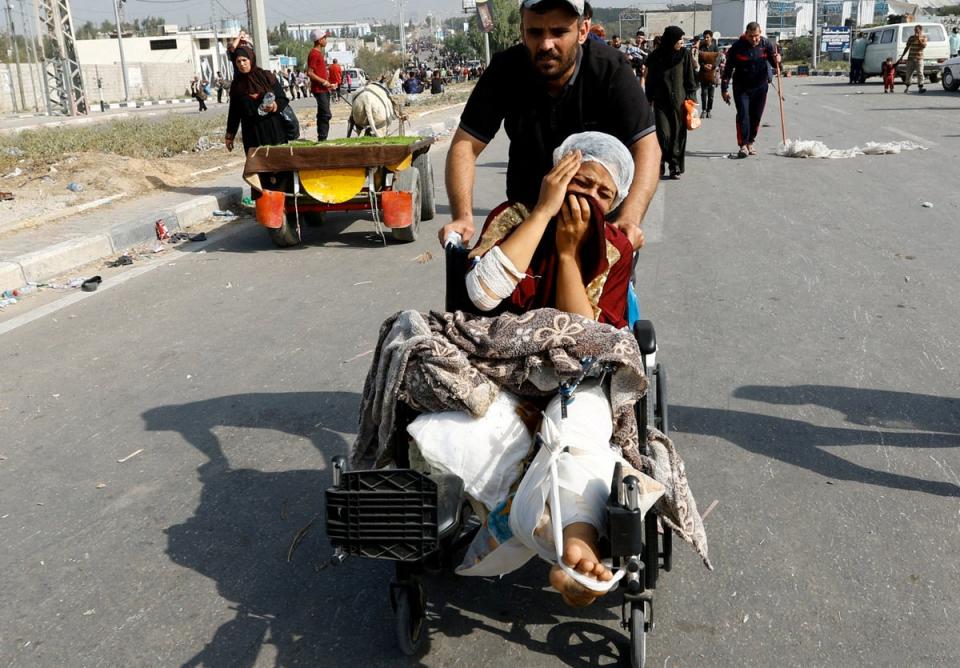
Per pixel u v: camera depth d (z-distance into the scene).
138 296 7.62
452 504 2.60
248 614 3.28
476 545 2.79
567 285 2.90
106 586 3.49
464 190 3.55
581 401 2.74
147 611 3.32
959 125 17.36
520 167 3.77
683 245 8.37
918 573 3.32
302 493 4.16
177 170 13.84
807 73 49.66
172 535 3.84
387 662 2.98
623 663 2.91
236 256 8.98
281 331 6.46
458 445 2.70
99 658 3.08
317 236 9.77
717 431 4.50
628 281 3.14
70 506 4.13
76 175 12.45
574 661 2.93
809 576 3.33
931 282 6.81
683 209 10.12
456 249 3.14
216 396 5.32
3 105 47.06
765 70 13.75
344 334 6.32
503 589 3.32
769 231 8.78
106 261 8.97
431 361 2.75
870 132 16.72
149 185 12.50
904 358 5.34
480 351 2.79
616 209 3.37
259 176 9.10
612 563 2.54
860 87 32.38
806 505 3.81
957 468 4.05
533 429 2.80
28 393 5.52
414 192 9.12
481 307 2.94
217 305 7.24
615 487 2.39
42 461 4.60
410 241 9.18
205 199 11.40
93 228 9.55
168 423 4.98
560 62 3.40
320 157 8.78
